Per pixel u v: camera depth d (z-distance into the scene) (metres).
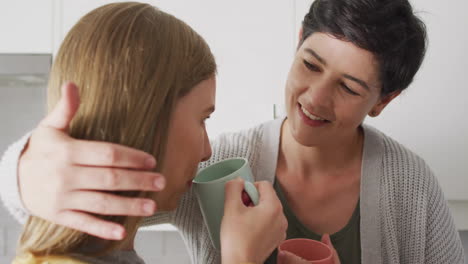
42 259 0.39
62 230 0.38
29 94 1.39
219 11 1.26
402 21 0.57
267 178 0.73
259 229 0.48
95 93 0.38
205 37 1.27
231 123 1.28
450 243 0.73
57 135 0.34
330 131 0.64
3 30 1.29
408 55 0.60
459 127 1.18
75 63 0.40
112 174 0.33
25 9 1.28
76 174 0.33
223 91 1.28
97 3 1.27
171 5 1.27
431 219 0.73
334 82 0.59
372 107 0.67
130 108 0.39
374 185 0.72
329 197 0.73
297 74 0.61
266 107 1.27
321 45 0.57
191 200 0.71
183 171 0.47
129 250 0.47
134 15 0.42
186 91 0.45
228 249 0.47
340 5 0.54
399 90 0.67
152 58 0.40
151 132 0.41
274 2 1.24
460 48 1.16
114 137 0.39
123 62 0.39
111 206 0.34
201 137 0.48
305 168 0.73
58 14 1.28
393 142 0.78
